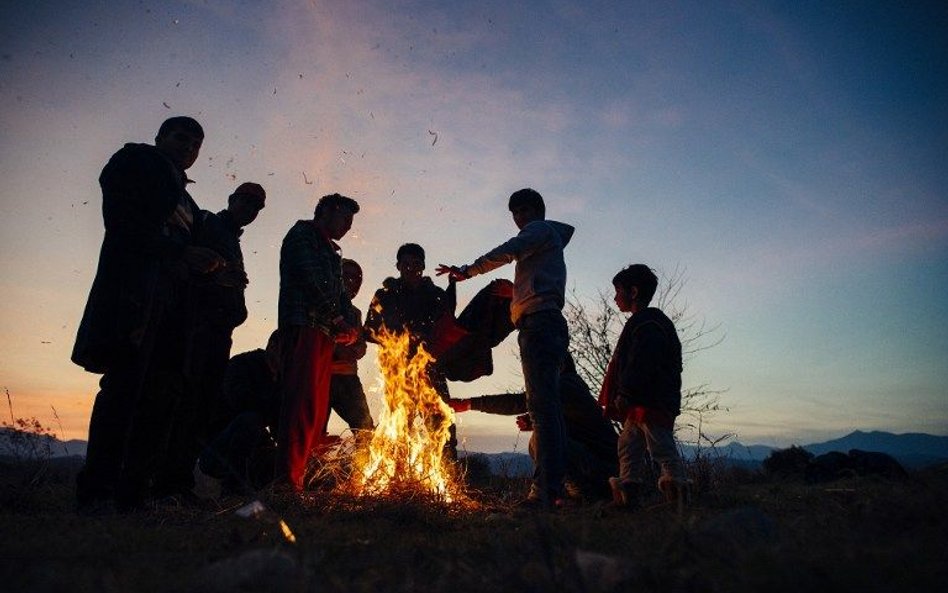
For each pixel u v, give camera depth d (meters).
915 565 1.44
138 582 1.58
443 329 5.46
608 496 4.66
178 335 4.04
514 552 2.01
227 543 2.34
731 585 1.38
